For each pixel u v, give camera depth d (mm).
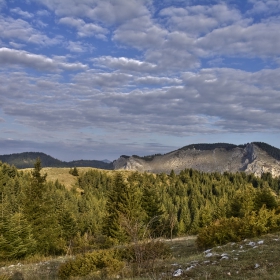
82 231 66312
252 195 37906
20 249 29125
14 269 19766
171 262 13867
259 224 17891
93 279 12938
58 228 40562
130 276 12000
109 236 35906
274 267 10562
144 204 44688
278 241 15062
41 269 18500
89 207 92125
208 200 109812
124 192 40562
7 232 28859
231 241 17797
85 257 15422
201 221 64812
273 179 162000
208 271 11031
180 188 128125
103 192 126188
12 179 105000
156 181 141750
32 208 38031
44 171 160750
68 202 87125
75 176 156875
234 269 11000
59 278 14789
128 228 12867
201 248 18875
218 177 167375
